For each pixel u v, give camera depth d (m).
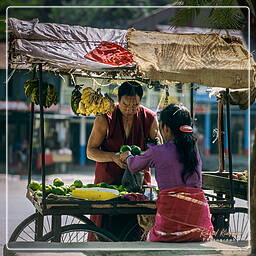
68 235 12.69
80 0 56.19
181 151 9.14
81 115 11.73
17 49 9.81
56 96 11.69
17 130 46.28
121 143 11.64
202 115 51.06
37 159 43.34
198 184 9.24
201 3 11.75
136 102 11.34
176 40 10.34
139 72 9.76
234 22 11.86
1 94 43.97
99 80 12.59
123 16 55.97
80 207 9.62
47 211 9.53
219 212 10.14
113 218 11.33
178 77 9.70
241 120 56.56
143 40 10.27
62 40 10.58
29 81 11.47
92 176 39.25
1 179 35.06
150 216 10.70
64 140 46.75
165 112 9.34
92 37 10.88
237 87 10.01
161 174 9.22
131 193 10.16
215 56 10.18
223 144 13.09
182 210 9.09
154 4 55.78
